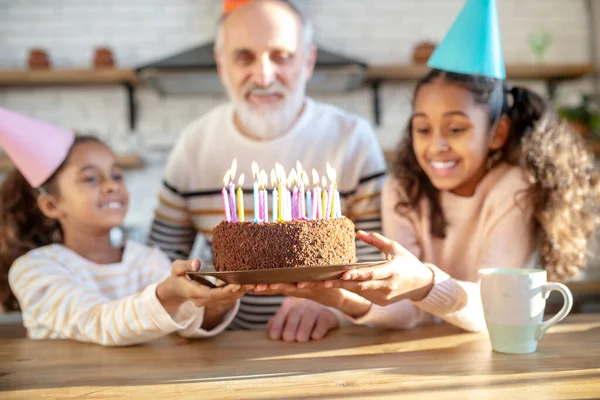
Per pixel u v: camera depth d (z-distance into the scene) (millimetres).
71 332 1114
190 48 3227
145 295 1033
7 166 3049
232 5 1451
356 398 734
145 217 3330
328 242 921
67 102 3354
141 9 3357
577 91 3389
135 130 3363
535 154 1232
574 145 1293
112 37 3352
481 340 1019
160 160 3354
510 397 719
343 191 1487
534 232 1264
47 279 1190
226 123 1540
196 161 1560
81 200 1315
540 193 1219
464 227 1276
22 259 1255
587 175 1294
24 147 1288
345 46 3395
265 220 968
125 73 3115
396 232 1324
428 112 1206
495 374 814
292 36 1413
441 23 3406
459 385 771
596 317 1168
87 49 3346
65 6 3342
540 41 3244
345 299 1060
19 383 856
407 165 1328
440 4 3406
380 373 838
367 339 1056
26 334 1528
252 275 831
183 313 1042
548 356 899
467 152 1194
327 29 3396
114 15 3352
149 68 2889
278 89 1428
